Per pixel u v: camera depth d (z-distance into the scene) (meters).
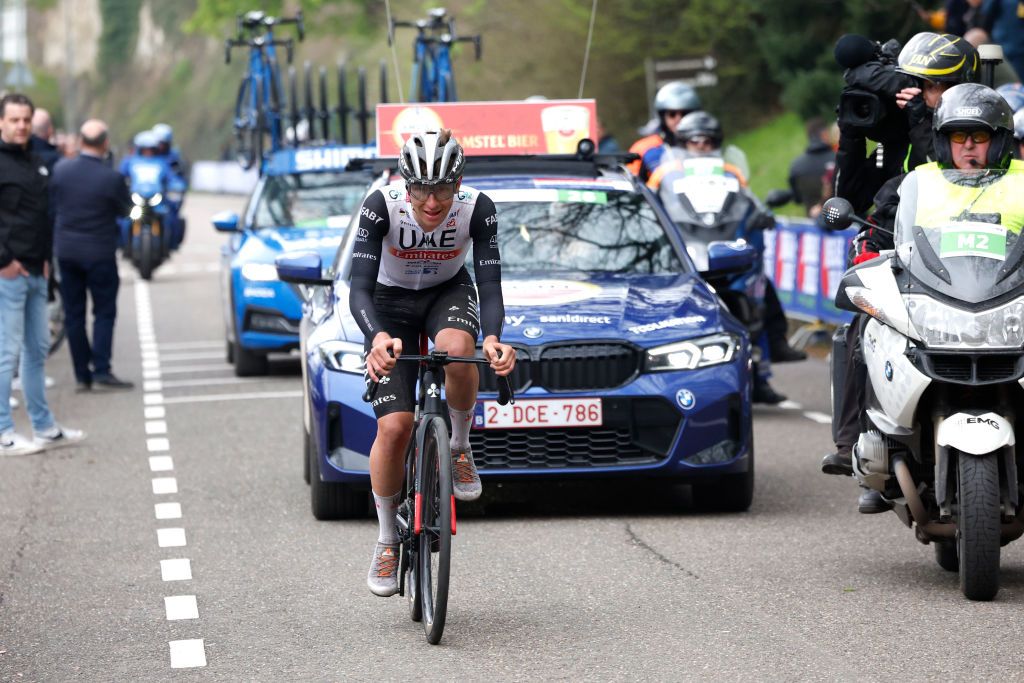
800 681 17.06
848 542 24.09
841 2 87.94
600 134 57.62
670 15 101.25
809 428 35.44
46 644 19.25
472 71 105.25
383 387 19.36
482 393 25.03
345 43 167.62
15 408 40.88
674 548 23.81
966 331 19.23
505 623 19.80
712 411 25.34
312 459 26.05
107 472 31.33
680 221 36.56
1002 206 20.22
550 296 26.36
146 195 77.19
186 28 151.88
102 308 43.16
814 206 54.66
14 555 24.22
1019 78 47.19
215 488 29.42
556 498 28.11
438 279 19.62
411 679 17.50
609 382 25.22
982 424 19.30
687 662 17.91
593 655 18.27
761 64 100.00
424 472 18.95
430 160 18.23
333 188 48.34
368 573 20.52
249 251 45.03
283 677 17.67
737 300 36.31
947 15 49.94
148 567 23.25
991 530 19.44
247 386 43.47
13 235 33.41
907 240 20.34
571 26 101.44
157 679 17.69
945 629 18.94
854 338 21.84
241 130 61.81
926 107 23.77
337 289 27.34
